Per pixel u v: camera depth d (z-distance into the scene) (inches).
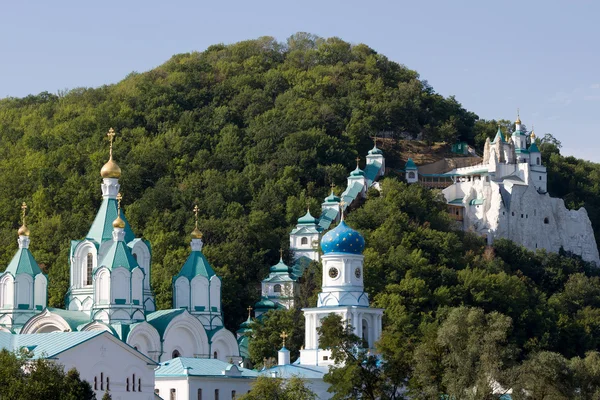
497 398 7455.7
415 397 7672.2
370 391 7869.1
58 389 6756.9
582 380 7834.6
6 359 6934.1
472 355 7480.3
